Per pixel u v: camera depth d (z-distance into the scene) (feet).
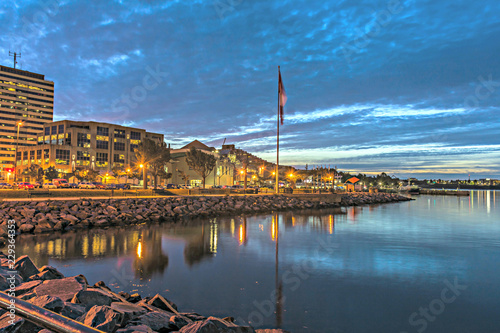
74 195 172.04
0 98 579.07
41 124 623.36
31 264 36.73
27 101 609.01
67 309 23.62
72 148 413.59
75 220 112.47
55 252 72.49
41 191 159.22
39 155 409.28
